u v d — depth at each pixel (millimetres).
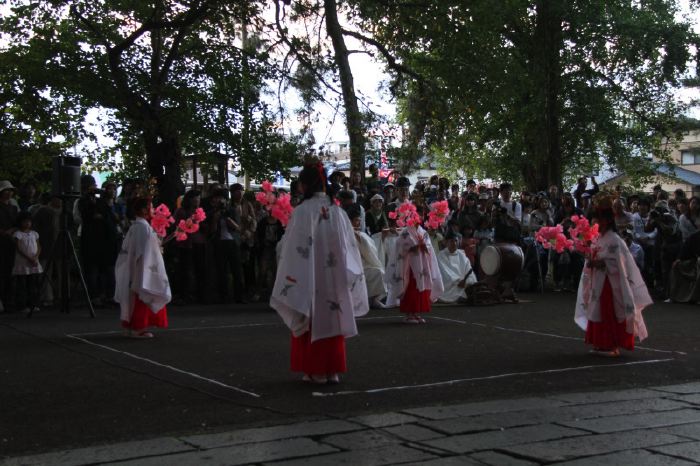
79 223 12797
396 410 5301
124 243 9039
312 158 6551
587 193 16703
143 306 8977
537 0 21406
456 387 6152
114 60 15523
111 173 19203
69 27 16719
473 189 16297
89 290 12641
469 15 18016
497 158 28125
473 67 18516
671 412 5258
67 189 11352
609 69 23016
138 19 16500
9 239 11852
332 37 17609
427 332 9602
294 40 16656
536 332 9617
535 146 22969
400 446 4367
